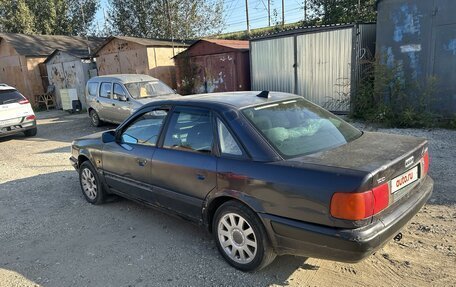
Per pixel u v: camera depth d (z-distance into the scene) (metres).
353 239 2.49
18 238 4.27
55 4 35.50
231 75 13.88
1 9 33.06
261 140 3.11
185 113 3.74
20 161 8.38
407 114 8.57
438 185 4.81
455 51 8.39
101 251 3.82
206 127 3.49
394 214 2.76
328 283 3.02
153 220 4.52
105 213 4.84
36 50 22.44
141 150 4.13
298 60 11.34
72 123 14.40
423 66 8.94
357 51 10.15
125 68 17.38
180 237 4.02
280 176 2.84
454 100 8.59
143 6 29.41
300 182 2.72
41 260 3.72
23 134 12.30
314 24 17.77
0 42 23.11
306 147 3.13
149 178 4.04
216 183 3.28
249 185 3.02
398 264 3.19
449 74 8.57
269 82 12.30
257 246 3.07
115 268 3.47
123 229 4.31
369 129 8.70
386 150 3.00
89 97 12.44
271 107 3.58
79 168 5.39
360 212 2.50
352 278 3.06
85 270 3.48
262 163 2.99
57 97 21.31
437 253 3.31
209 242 3.86
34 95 22.06
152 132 4.09
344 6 16.64
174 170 3.69
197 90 15.09
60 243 4.07
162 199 3.96
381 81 9.41
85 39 27.16
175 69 16.48
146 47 16.06
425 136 7.58
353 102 10.21
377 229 2.58
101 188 5.02
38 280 3.36
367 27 10.29
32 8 34.41
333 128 3.55
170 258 3.58
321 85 11.02
